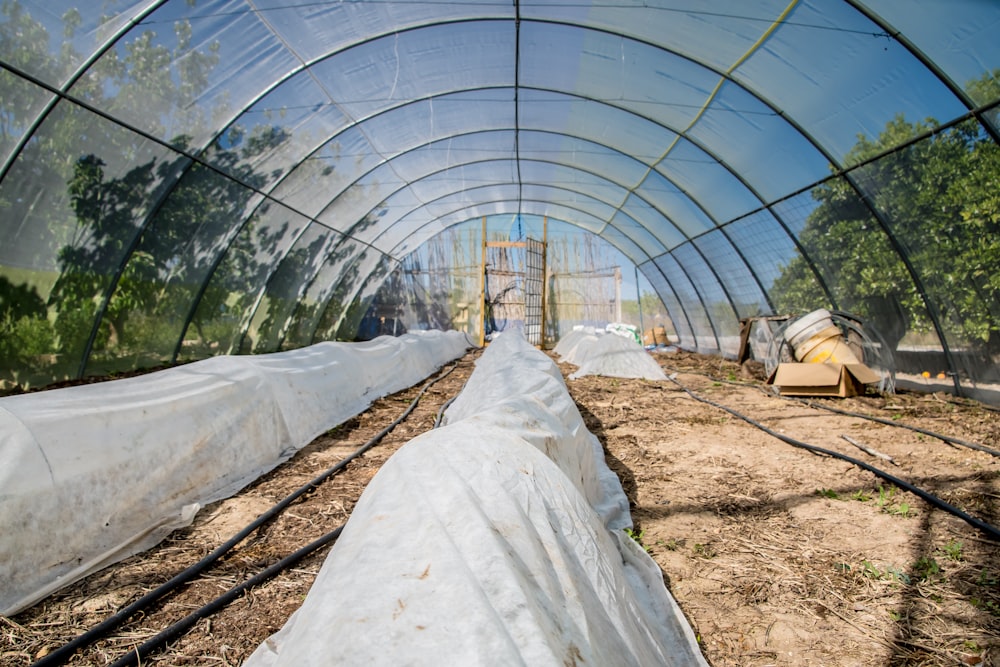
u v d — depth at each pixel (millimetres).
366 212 11547
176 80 5305
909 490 3791
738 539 3145
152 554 3059
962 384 6637
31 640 2299
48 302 5797
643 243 14891
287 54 5758
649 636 1926
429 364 11102
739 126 7094
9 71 4305
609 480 3947
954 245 5961
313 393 5805
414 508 1707
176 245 7191
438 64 6852
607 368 10133
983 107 4809
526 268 16422
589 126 8898
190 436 3916
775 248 9289
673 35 5699
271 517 3553
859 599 2541
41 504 2809
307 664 1214
